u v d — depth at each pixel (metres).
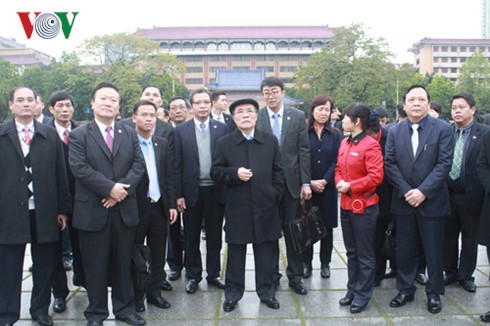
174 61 36.66
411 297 3.83
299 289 4.06
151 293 3.83
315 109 4.52
